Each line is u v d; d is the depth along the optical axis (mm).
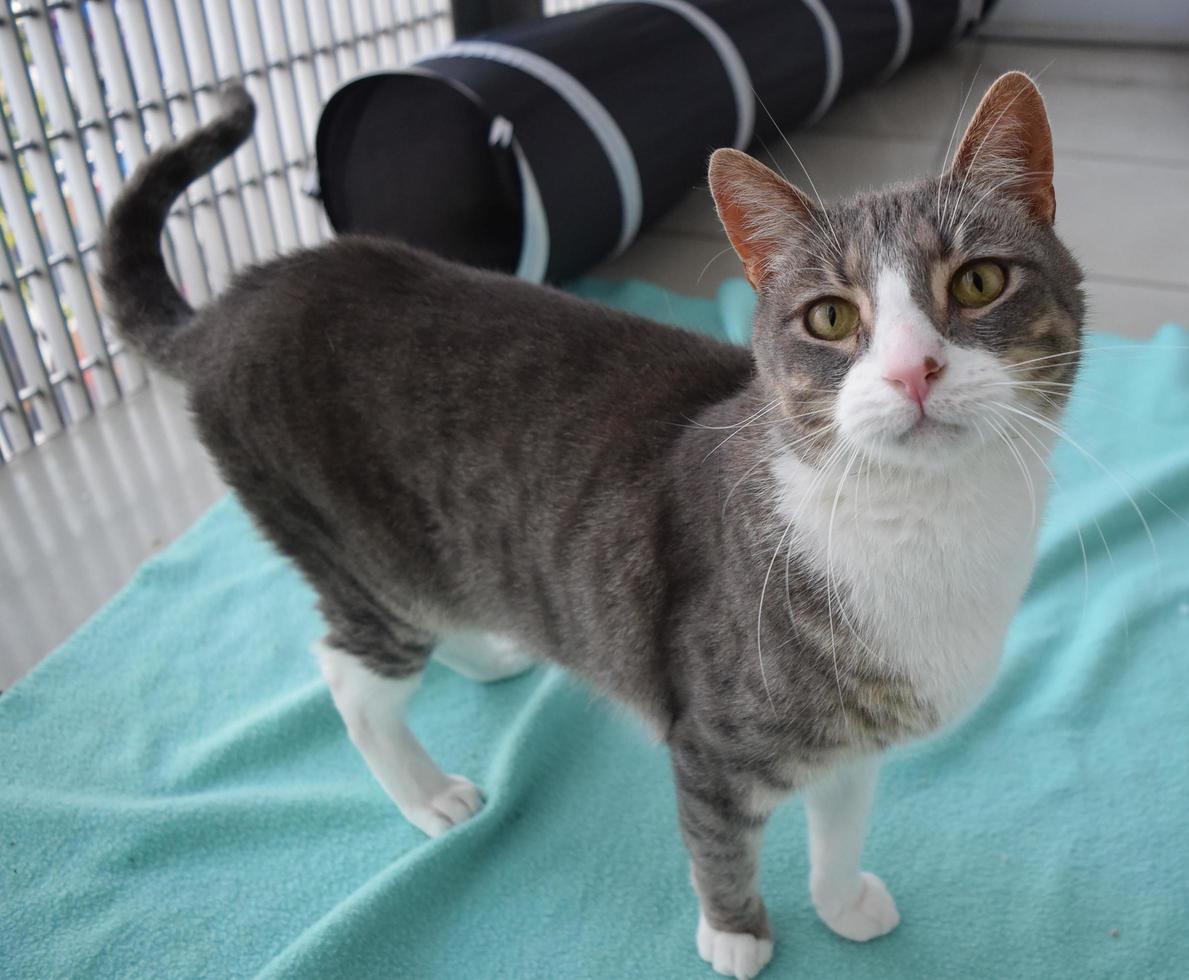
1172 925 455
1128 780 512
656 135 862
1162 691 551
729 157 364
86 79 679
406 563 457
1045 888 474
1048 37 1338
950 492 343
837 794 422
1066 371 348
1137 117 1129
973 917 468
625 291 873
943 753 531
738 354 436
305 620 623
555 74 807
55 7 652
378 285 443
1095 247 911
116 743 556
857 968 453
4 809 511
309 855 506
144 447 750
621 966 458
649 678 415
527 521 420
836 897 457
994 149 349
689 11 928
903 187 365
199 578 649
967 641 375
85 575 665
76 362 746
